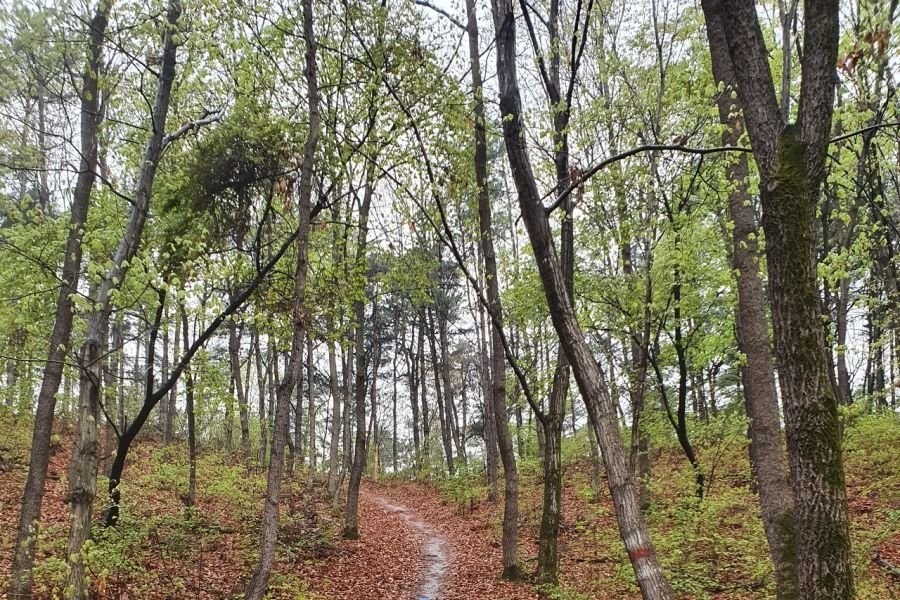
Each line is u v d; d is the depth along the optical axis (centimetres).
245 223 1062
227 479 1399
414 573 1199
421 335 3541
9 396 1339
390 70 904
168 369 1911
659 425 1412
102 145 841
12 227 950
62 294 743
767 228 365
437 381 3281
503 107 439
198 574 920
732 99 654
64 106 738
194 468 1338
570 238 902
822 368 342
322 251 1155
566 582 994
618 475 384
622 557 909
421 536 1670
